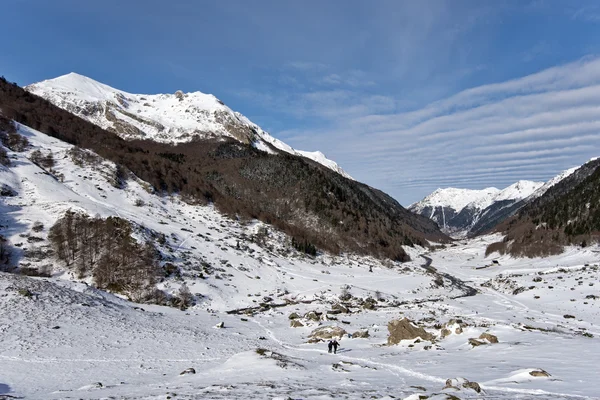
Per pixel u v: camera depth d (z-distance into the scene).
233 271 97.62
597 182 161.75
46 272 75.75
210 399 17.11
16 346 37.22
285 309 79.38
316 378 23.98
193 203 143.25
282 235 140.25
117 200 116.31
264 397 17.00
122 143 180.38
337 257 141.38
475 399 14.81
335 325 60.66
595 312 63.03
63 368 32.97
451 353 32.25
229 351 42.75
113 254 82.44
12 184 99.12
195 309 75.38
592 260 114.69
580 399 14.53
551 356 26.16
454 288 109.81
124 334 46.28
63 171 118.69
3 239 79.19
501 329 41.91
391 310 77.12
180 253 95.44
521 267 134.38
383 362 30.89
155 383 26.89
